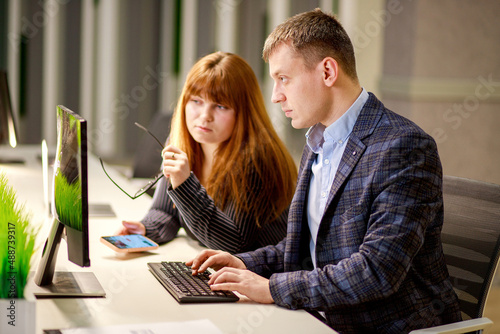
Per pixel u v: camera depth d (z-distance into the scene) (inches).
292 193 78.9
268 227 76.8
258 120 77.6
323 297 52.9
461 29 163.6
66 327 47.0
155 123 133.0
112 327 47.3
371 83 176.4
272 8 199.0
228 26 198.5
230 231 72.7
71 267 63.7
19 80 186.4
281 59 59.1
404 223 52.3
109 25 193.5
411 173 53.9
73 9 189.9
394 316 55.2
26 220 55.0
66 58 191.0
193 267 62.3
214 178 76.7
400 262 51.6
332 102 59.5
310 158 65.3
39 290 54.9
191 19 197.6
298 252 63.6
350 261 52.9
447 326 53.2
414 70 163.0
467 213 65.1
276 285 54.6
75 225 51.2
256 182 75.4
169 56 198.7
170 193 71.7
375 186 55.1
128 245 71.7
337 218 57.6
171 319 50.0
